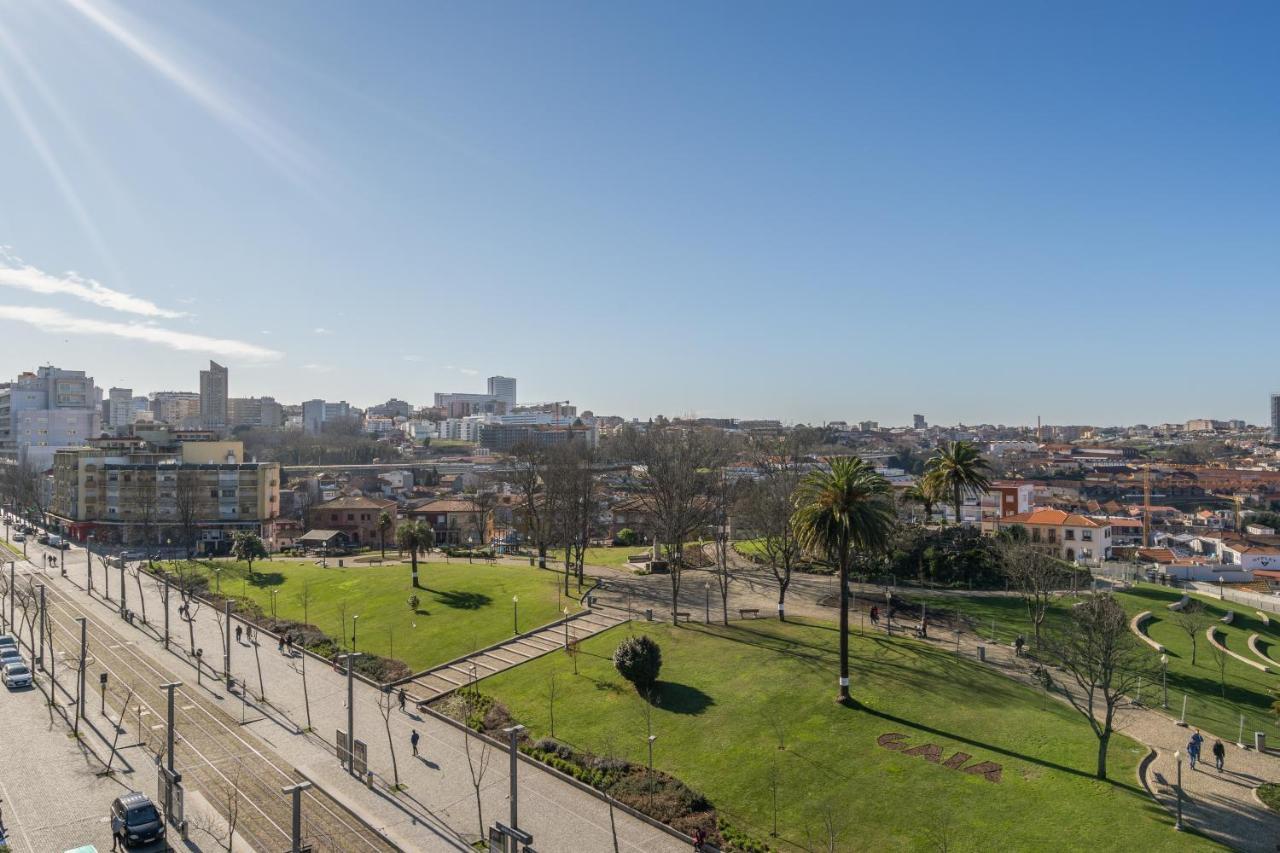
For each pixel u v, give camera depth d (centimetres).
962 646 7219
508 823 4700
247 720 6419
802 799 4734
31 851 4444
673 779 5034
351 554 13988
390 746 5438
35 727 6288
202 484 15675
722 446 14700
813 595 9125
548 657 7344
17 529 17325
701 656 7012
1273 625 9106
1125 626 7475
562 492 11594
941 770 4925
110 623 9538
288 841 4566
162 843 4497
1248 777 4962
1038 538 12144
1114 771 4934
